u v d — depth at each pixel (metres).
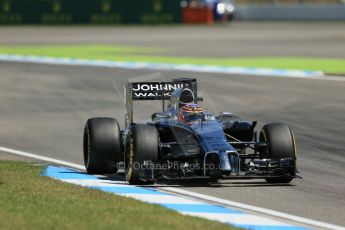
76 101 77.75
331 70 106.00
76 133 59.97
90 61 119.75
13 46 151.38
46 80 96.00
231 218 32.94
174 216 31.81
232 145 41.78
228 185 40.12
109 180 41.53
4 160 47.59
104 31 199.38
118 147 42.31
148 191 38.41
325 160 48.19
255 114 68.38
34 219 30.94
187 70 105.69
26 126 63.53
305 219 33.38
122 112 70.69
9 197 35.12
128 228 29.53
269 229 31.25
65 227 29.70
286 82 91.88
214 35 184.75
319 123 63.16
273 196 37.78
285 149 39.78
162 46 151.50
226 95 80.81
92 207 33.12
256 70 106.00
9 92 85.06
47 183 38.72
